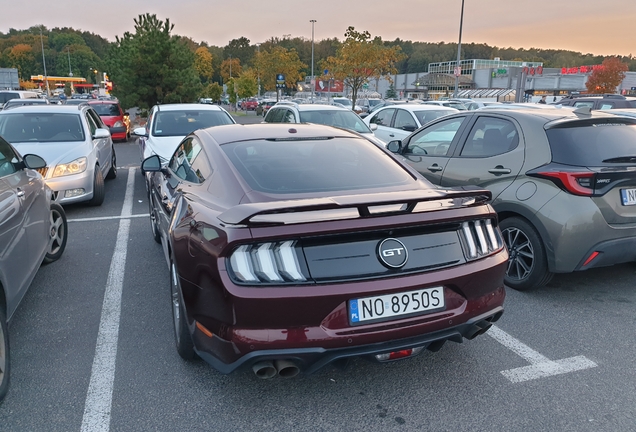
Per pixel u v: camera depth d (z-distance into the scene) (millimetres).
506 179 4539
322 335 2428
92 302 4246
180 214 3129
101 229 6594
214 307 2506
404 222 2531
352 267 2475
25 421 2672
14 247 3361
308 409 2803
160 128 8805
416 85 77250
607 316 4035
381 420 2707
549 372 3188
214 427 2645
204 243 2584
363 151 3631
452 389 2994
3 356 2826
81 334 3668
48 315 3984
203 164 3482
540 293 4520
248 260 2400
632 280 4875
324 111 10453
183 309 2920
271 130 3852
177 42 27312
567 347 3518
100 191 7875
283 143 3578
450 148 5336
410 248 2598
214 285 2477
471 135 5145
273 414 2758
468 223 2791
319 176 3166
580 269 4109
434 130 5734
